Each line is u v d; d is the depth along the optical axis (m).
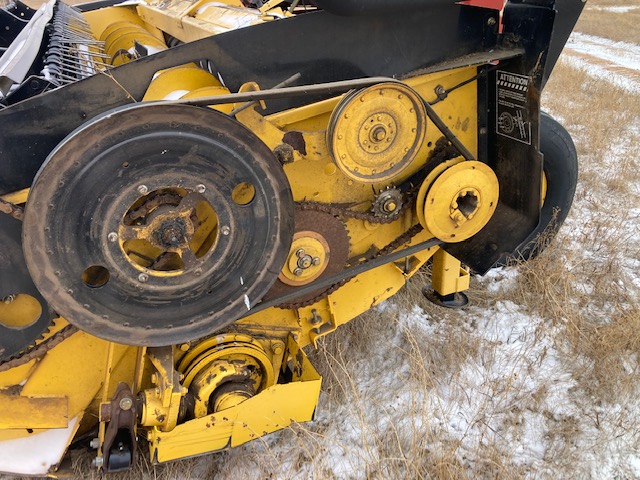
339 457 3.23
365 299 3.62
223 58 2.71
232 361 3.04
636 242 5.45
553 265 4.75
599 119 9.00
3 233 2.40
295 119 2.85
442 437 3.32
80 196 2.27
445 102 3.33
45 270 2.31
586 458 3.19
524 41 3.07
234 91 2.80
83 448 3.20
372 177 2.95
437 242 3.52
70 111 2.46
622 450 3.23
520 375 3.81
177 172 2.42
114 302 2.49
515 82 3.19
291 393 3.04
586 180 6.71
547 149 4.28
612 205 6.20
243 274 2.70
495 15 3.16
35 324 2.60
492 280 4.85
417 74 3.09
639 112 9.82
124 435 2.82
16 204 2.44
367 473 2.98
